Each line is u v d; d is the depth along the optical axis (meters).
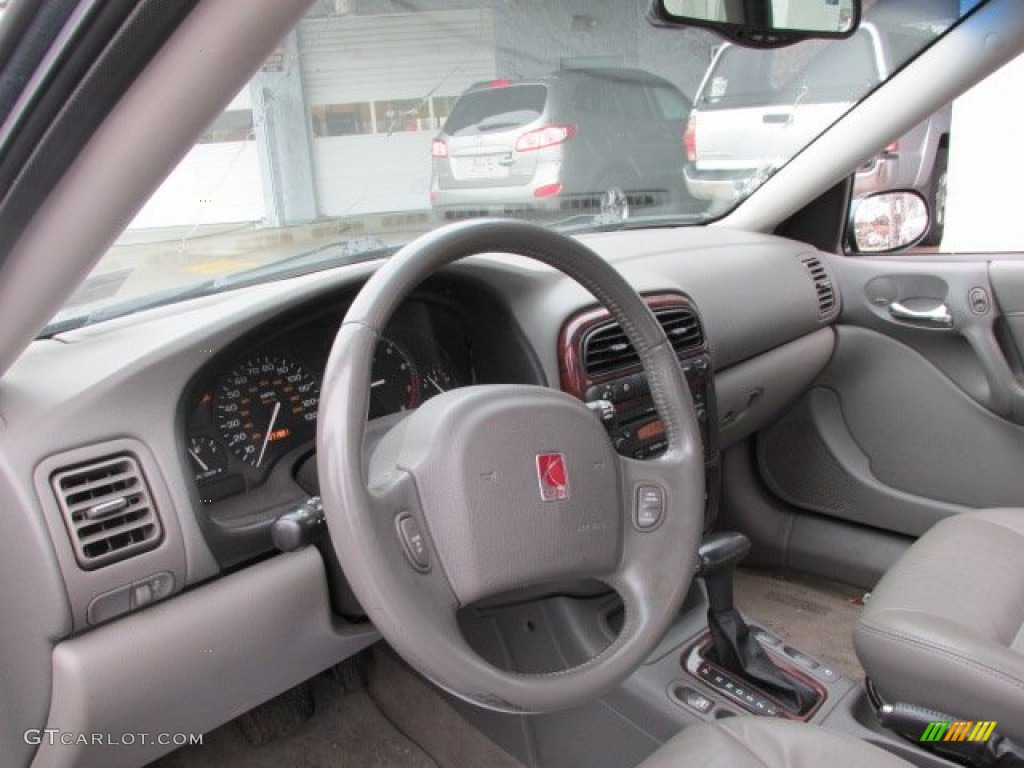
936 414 2.07
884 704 1.31
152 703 1.14
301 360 1.37
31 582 1.05
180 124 0.69
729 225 2.32
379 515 0.89
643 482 1.10
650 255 1.94
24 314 0.91
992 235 2.68
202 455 1.26
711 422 1.76
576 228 2.29
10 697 1.15
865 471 2.20
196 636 1.15
